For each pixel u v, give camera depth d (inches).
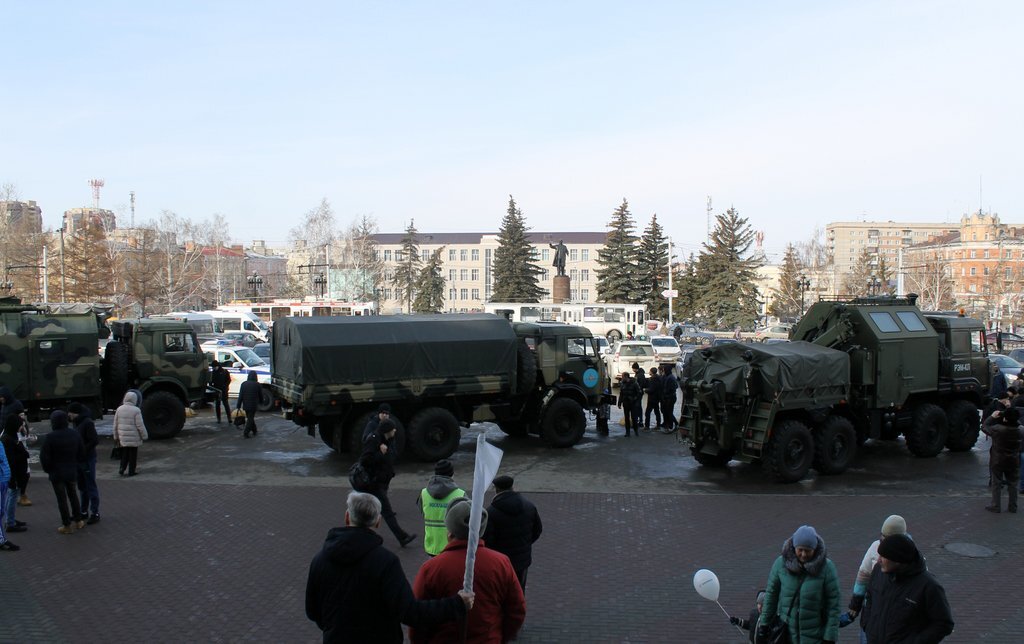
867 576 248.1
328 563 190.7
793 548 232.4
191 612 334.0
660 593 356.5
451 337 676.1
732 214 2691.9
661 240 2856.8
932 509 509.4
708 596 225.0
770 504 522.9
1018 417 496.7
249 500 530.9
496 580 206.8
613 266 2812.5
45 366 715.4
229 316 1860.2
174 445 745.6
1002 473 499.8
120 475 604.7
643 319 2129.7
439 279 3255.4
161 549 422.0
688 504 522.3
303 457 688.4
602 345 1550.2
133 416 597.9
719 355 617.3
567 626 318.7
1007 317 2928.2
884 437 698.8
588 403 753.6
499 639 207.2
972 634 312.0
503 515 289.0
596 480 597.6
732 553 415.8
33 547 425.1
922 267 3489.2
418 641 208.5
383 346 649.0
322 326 639.8
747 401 591.2
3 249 2532.0
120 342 799.1
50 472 448.5
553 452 716.0
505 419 727.7
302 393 627.8
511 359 699.4
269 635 310.7
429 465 650.2
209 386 867.4
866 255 3304.6
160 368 790.5
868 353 647.8
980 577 378.6
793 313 3462.1
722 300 2652.6
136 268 2571.4
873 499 537.6
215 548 424.2
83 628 316.8
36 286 2615.7
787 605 230.4
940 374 694.5
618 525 469.7
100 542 434.3
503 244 3031.5
